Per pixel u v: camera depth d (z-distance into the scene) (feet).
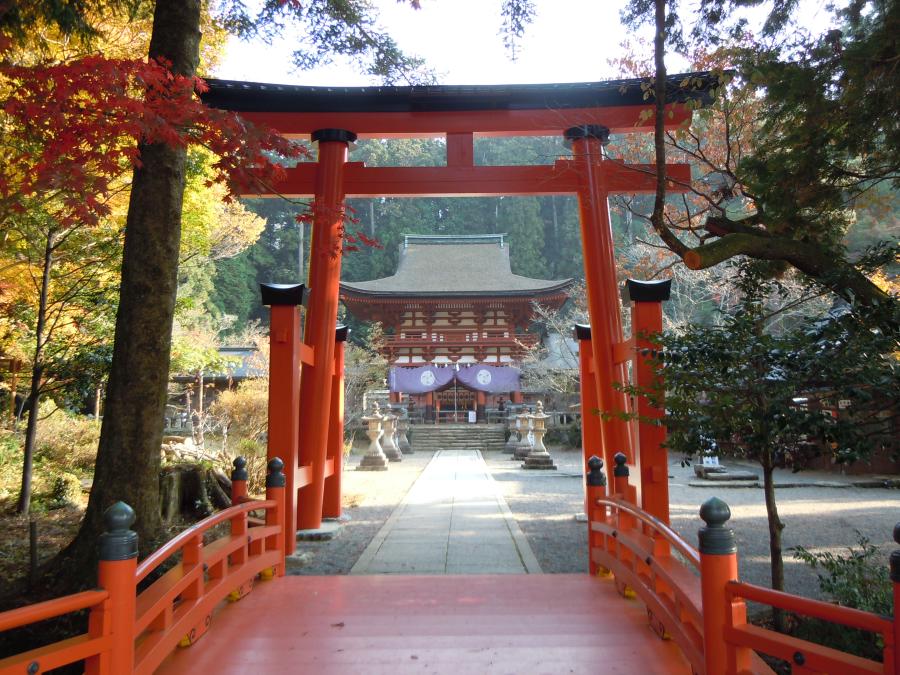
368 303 100.12
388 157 138.31
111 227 30.07
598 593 16.20
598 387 25.31
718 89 20.31
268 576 17.89
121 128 13.04
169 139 14.14
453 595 16.07
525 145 145.28
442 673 10.68
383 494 40.09
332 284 26.12
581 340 29.58
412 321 103.30
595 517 18.39
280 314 22.72
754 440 13.53
